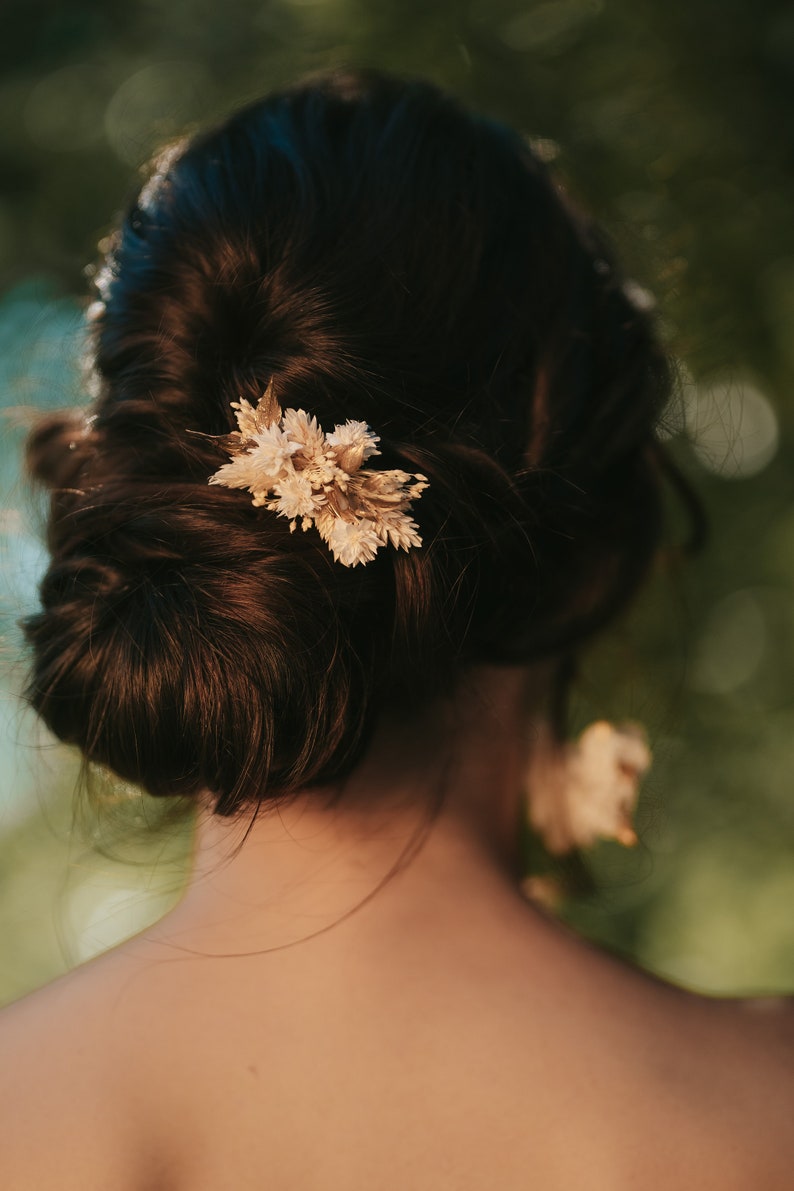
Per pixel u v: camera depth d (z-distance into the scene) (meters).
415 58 1.26
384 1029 0.51
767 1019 0.53
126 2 1.56
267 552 0.52
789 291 1.36
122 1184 0.49
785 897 1.37
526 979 0.53
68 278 1.48
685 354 1.01
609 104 1.28
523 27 1.31
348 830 0.54
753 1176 0.50
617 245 0.94
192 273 0.55
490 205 0.56
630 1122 0.50
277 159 0.56
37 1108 0.50
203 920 0.54
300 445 0.51
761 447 1.40
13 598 0.66
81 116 1.54
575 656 0.67
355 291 0.54
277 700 0.51
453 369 0.54
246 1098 0.51
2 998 1.44
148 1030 0.52
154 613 0.51
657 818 1.12
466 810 0.55
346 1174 0.50
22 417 0.71
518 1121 0.50
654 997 0.53
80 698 0.52
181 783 0.52
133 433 0.56
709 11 1.29
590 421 0.57
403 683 0.53
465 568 0.53
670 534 0.82
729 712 1.41
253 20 1.44
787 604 1.44
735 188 1.30
